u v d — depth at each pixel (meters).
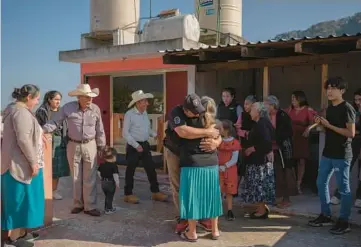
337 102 4.69
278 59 7.11
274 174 5.61
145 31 8.57
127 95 9.20
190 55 7.57
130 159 6.29
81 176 5.64
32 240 4.63
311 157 7.43
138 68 8.89
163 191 7.13
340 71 9.08
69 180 8.09
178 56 7.49
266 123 5.21
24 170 4.21
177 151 4.92
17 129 4.11
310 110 6.68
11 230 4.32
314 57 6.80
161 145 8.66
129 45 8.41
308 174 7.46
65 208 5.99
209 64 7.92
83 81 9.74
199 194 4.48
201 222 5.00
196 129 4.40
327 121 4.74
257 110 5.24
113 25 9.38
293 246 4.45
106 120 9.48
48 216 5.13
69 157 5.61
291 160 5.96
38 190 4.37
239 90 9.28
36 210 4.34
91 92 5.52
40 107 5.86
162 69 8.55
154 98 8.78
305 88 9.76
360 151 5.62
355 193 5.86
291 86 9.92
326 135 4.88
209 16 9.79
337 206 5.76
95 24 9.52
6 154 4.17
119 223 5.29
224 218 5.49
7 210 4.18
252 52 6.49
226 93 7.12
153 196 6.49
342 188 4.74
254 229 5.03
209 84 8.45
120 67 9.16
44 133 5.09
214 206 4.54
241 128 6.37
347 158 4.69
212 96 8.54
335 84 4.64
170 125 4.55
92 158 5.59
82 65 9.76
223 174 5.34
